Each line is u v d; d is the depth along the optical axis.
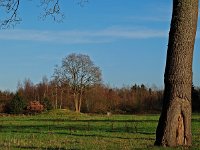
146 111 111.81
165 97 14.32
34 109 97.38
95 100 109.31
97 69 105.00
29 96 116.81
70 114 87.62
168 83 14.24
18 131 34.47
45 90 116.12
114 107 113.12
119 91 120.56
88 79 104.38
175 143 13.98
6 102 100.38
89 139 24.00
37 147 17.42
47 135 28.53
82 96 108.38
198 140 20.06
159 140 14.27
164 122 14.16
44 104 104.25
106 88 117.12
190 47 14.16
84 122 54.19
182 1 14.12
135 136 27.08
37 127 42.38
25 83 118.69
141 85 122.31
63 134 29.73
